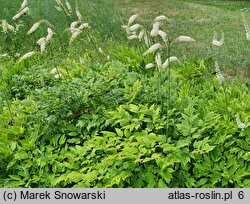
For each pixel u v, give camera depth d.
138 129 4.38
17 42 8.14
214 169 3.95
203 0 18.02
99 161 4.24
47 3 9.84
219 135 4.10
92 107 4.69
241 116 4.25
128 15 12.75
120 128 4.57
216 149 4.05
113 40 8.68
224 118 4.26
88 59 6.58
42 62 7.02
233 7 16.23
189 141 3.96
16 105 5.26
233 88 4.92
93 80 5.03
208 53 8.78
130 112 4.64
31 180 4.20
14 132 4.63
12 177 4.21
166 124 4.29
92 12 10.38
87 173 3.99
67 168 4.25
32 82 5.86
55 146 4.47
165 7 14.70
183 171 3.95
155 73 5.30
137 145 4.10
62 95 4.76
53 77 5.66
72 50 7.48
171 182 3.93
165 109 4.60
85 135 4.51
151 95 4.78
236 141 4.10
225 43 9.58
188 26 11.77
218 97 4.71
